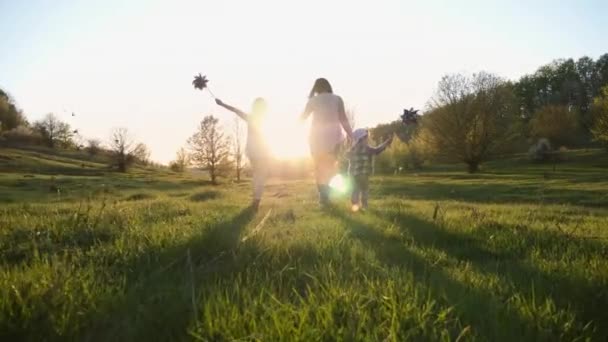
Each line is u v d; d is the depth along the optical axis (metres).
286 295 2.70
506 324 2.29
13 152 121.06
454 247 4.75
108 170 113.50
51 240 4.48
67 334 2.18
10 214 7.67
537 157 90.00
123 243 4.25
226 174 77.88
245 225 5.79
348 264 3.60
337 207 8.85
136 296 2.67
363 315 2.30
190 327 2.16
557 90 144.12
